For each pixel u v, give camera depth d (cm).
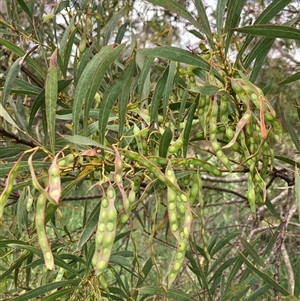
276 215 65
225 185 168
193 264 64
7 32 68
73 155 39
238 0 44
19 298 49
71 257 59
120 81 40
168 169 41
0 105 40
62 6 67
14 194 83
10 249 71
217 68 48
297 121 134
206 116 46
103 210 35
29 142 53
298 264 51
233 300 59
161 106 55
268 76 127
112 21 73
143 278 51
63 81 55
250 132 44
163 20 124
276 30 42
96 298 53
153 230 48
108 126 50
